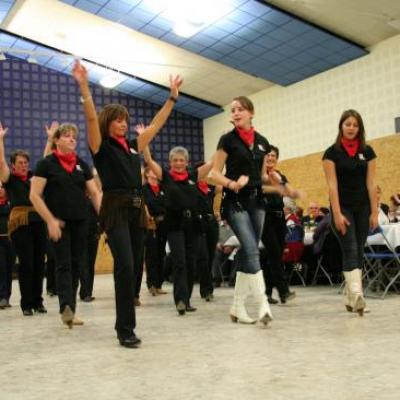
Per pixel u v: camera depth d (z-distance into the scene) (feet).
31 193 13.38
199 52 40.40
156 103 51.60
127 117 11.35
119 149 11.19
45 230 17.43
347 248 14.26
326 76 39.73
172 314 16.11
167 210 16.07
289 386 7.59
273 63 39.83
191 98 48.83
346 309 15.58
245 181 12.47
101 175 11.13
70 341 11.94
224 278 28.07
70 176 13.94
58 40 43.39
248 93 47.06
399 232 19.16
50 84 48.08
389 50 35.19
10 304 20.45
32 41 44.27
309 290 22.86
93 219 21.13
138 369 8.96
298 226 24.39
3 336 12.97
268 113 45.34
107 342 11.62
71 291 13.80
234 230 13.08
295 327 12.67
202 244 19.65
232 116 13.33
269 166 16.80
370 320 13.42
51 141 16.26
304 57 38.27
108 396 7.43
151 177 22.29
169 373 8.61
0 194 19.56
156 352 10.30
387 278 21.61
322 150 40.14
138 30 39.22
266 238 17.44
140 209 11.34
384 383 7.59
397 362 8.82
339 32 34.83
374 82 36.22
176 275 15.98
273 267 17.51
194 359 9.57
